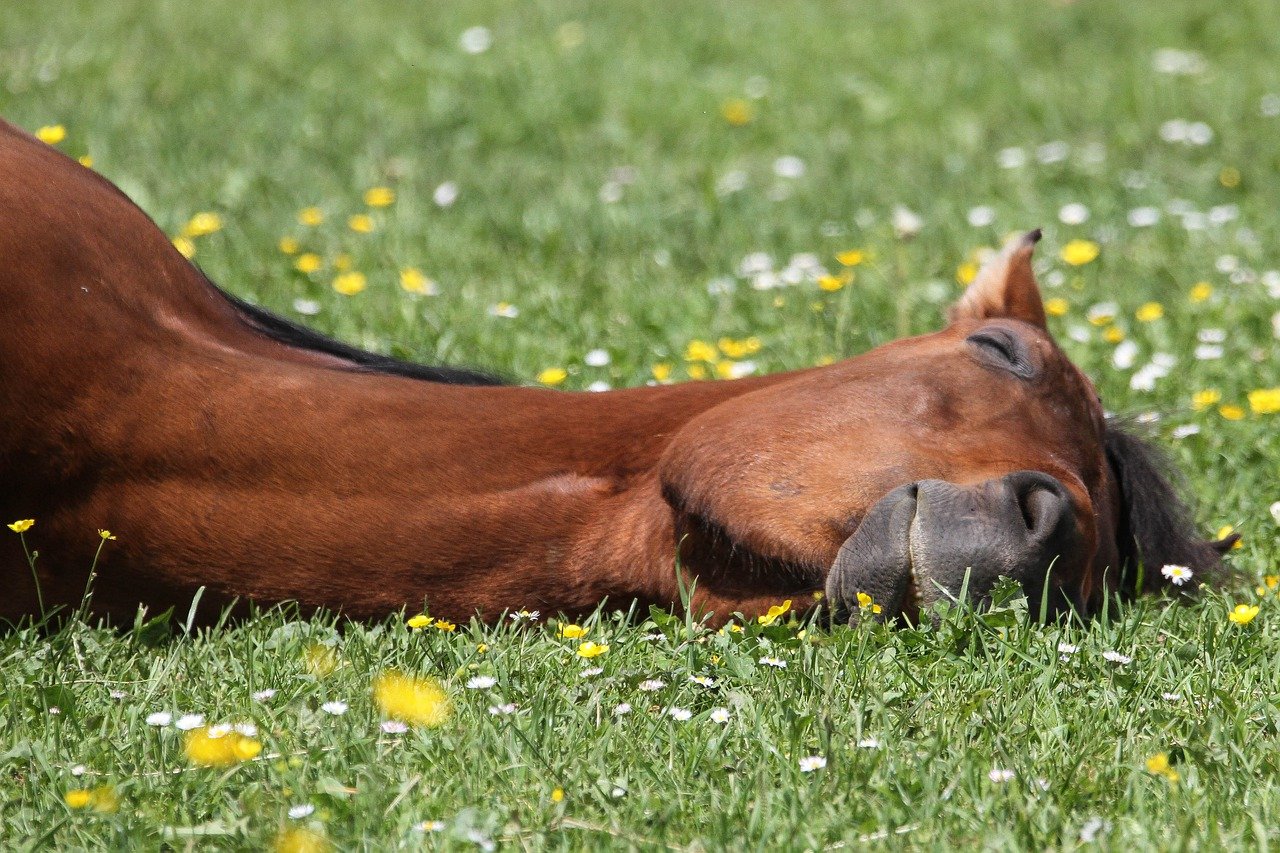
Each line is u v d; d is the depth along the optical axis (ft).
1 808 20.80
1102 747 22.58
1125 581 28.81
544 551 26.55
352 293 45.39
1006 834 19.56
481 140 68.54
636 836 20.06
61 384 26.45
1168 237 53.31
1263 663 25.27
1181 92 74.59
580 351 41.04
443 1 101.35
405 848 19.60
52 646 25.81
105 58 79.20
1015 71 80.48
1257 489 34.68
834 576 24.59
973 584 24.34
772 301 46.70
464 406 27.37
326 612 26.78
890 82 78.33
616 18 94.27
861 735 22.54
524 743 22.21
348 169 62.18
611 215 55.83
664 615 25.91
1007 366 27.12
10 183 27.40
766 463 25.11
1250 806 20.68
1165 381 40.37
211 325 28.84
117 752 22.25
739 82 79.20
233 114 70.03
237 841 19.86
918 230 53.98
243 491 26.66
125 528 26.71
